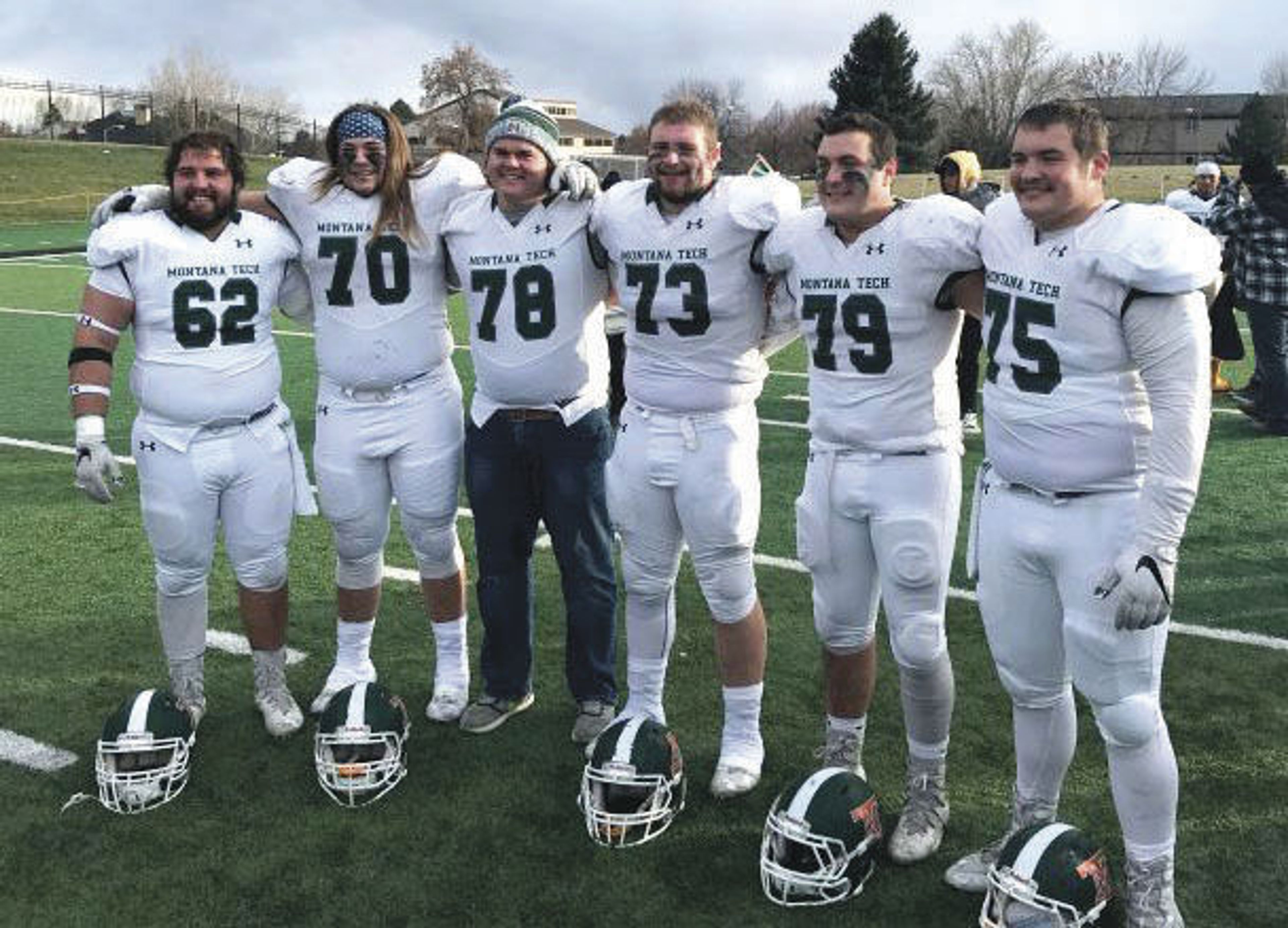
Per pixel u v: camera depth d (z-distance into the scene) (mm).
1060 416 2340
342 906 2691
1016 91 54562
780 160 54656
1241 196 8430
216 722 3566
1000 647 2586
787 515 5609
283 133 51281
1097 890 2408
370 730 3068
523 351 3197
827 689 3074
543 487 3340
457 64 51344
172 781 3098
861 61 39188
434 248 3285
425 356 3348
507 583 3449
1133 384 2307
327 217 3246
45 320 12172
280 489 3336
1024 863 2410
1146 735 2391
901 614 2791
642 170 17297
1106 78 57719
